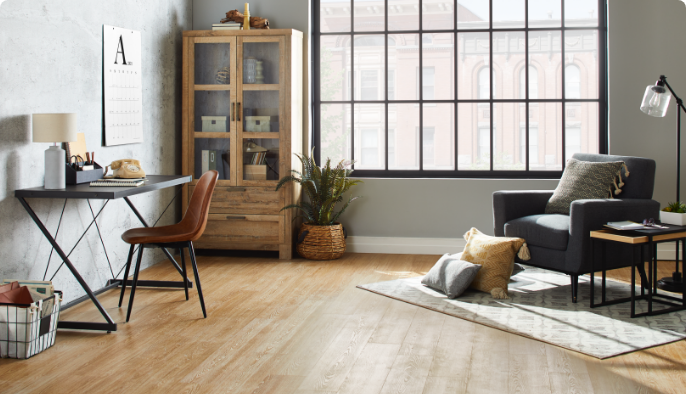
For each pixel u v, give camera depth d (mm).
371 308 3408
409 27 9930
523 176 5000
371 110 10039
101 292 3678
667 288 3686
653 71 4715
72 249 3441
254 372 2463
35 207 3225
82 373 2453
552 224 3631
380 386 2318
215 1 5180
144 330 3020
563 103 4961
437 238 5047
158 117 4660
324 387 2311
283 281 4066
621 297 3596
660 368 2480
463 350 2717
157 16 4598
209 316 3258
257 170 4848
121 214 4148
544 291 3756
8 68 2998
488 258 3652
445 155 10078
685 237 3299
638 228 3238
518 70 9203
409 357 2631
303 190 5137
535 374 2428
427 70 9961
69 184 3256
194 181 4926
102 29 3832
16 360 2598
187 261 4758
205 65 4852
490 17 5031
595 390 2264
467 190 4984
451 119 10008
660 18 4680
